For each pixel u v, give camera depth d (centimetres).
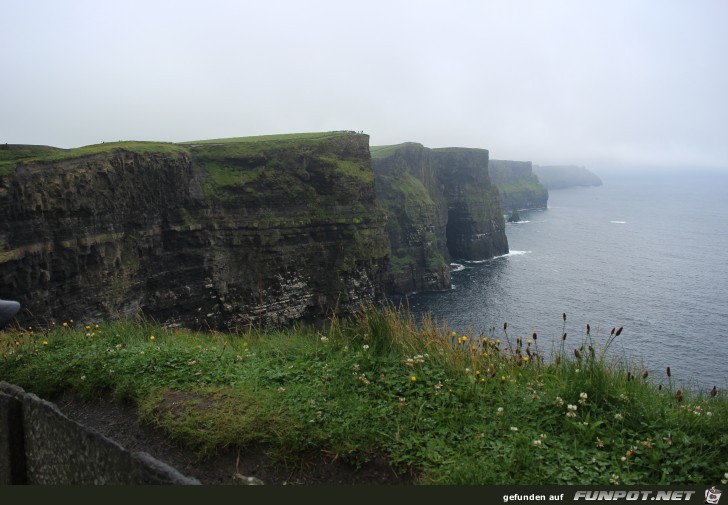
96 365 877
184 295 5719
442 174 12675
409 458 596
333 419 662
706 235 16425
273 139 7400
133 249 5153
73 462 476
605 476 553
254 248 6288
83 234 4516
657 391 793
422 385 759
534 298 8050
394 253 9644
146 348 958
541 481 548
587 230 17475
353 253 7025
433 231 10394
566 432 641
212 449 629
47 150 4956
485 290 8856
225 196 6103
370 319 943
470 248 12381
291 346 955
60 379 860
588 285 8994
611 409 683
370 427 649
